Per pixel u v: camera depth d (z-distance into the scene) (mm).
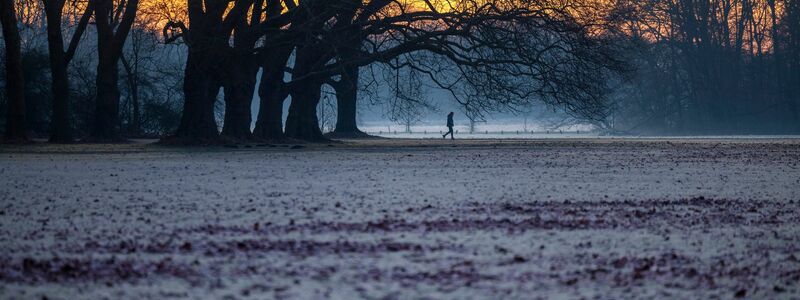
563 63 151750
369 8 154875
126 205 48719
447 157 108938
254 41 152500
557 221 41781
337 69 155750
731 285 27141
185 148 134875
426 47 154250
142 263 29906
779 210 47938
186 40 145750
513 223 40750
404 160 101000
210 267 29125
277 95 165000
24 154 114000
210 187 61219
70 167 85062
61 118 164875
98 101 166250
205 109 148875
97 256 31391
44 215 44000
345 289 25703
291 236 36312
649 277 28109
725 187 63375
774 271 29594
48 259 30766
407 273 28188
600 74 156125
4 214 44406
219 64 147875
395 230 38156
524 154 119125
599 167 87875
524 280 27281
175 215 43875
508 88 154875
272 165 89188
